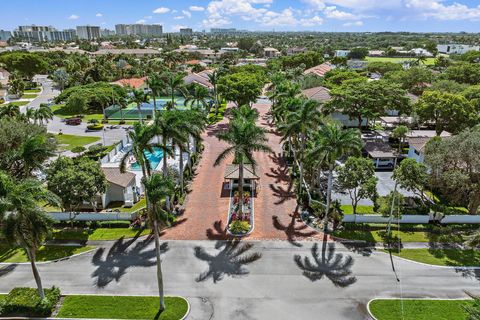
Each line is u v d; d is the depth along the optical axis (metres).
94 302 26.56
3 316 25.31
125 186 43.19
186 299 27.00
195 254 32.91
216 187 47.69
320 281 29.27
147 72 142.00
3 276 29.88
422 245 34.81
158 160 57.69
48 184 36.91
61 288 28.25
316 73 123.62
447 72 100.38
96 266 31.19
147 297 27.11
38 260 32.06
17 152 36.16
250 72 121.88
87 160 40.81
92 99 88.38
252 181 47.53
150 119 85.75
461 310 26.03
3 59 137.00
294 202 43.44
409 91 95.75
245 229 36.69
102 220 38.62
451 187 36.44
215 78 91.88
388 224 36.44
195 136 41.53
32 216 23.19
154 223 24.72
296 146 50.34
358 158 39.19
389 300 27.05
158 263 24.95
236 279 29.44
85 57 162.75
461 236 36.00
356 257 32.66
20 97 114.31
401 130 55.56
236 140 36.25
